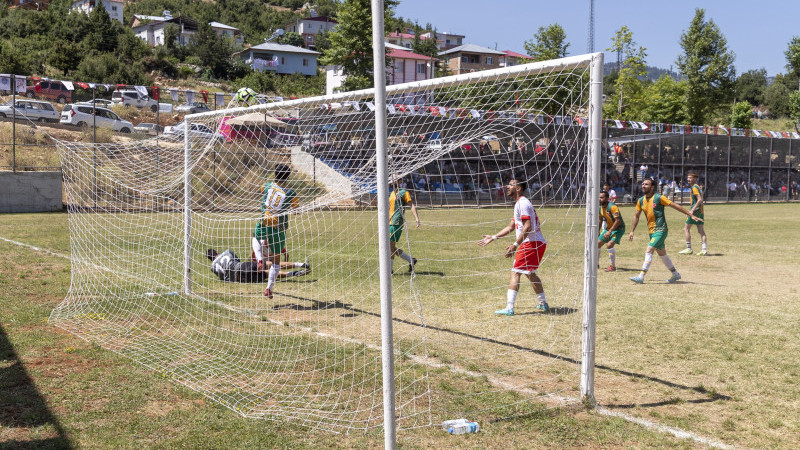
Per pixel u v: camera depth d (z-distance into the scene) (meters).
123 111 34.62
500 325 6.76
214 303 7.72
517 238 7.18
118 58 67.00
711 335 6.30
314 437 3.75
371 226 16.03
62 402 4.21
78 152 12.80
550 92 5.53
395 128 7.36
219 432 3.79
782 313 7.32
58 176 22.67
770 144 40.28
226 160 11.74
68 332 6.14
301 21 110.38
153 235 13.03
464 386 4.75
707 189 37.75
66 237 14.07
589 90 4.44
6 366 4.96
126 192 13.57
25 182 22.00
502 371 5.14
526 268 7.20
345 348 5.79
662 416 4.16
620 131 34.31
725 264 11.65
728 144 38.41
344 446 3.62
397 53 70.31
